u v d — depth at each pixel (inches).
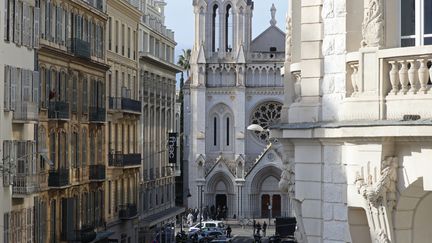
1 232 2041.1
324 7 741.3
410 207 681.0
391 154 673.0
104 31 3206.2
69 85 2775.6
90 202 3036.4
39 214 2470.5
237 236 4884.4
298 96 816.9
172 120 4867.1
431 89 657.0
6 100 2096.5
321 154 748.6
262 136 5851.4
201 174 5807.1
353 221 713.6
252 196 5757.9
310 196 759.7
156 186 4350.4
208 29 5885.8
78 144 2878.9
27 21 2268.7
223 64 5846.5
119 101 3442.4
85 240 2839.6
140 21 3914.9
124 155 3462.1
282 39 6023.6
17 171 2181.3
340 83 722.2
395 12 692.1
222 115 5851.4
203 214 5743.1
